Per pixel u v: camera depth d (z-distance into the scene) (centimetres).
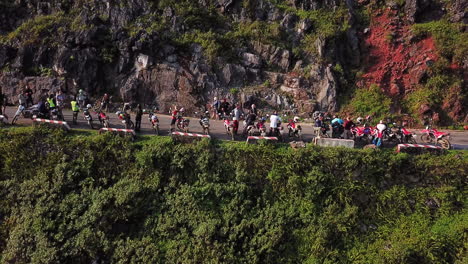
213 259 1430
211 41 2725
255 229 1552
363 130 1959
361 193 1681
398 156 1747
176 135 1780
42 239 1440
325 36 2841
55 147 1709
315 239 1539
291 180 1655
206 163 1688
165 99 2498
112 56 2550
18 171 1639
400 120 2534
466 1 3148
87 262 1449
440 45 2886
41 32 2589
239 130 2156
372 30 3122
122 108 2436
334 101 2608
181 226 1543
